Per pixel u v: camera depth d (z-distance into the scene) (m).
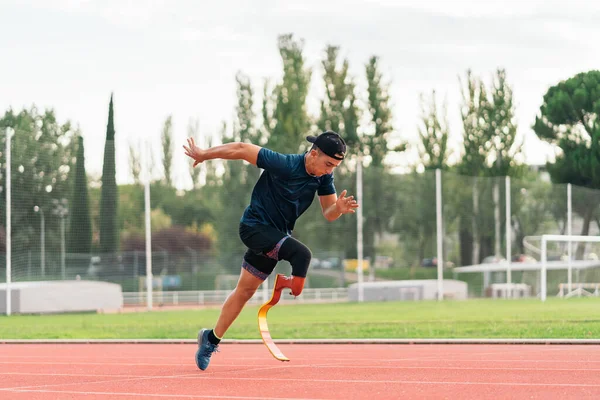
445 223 40.41
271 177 7.42
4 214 32.88
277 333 15.52
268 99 53.94
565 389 6.42
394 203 41.72
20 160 33.56
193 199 40.62
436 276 40.53
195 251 40.12
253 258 7.62
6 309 29.34
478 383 6.84
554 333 13.77
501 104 52.38
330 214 7.49
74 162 35.66
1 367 9.07
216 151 7.35
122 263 37.25
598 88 41.41
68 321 23.06
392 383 6.89
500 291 37.69
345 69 54.53
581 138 42.28
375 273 41.66
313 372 7.84
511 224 39.59
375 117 54.75
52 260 34.38
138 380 7.38
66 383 7.29
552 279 37.78
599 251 38.47
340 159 7.30
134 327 18.66
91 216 36.03
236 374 7.75
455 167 53.94
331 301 38.00
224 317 7.98
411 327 16.48
